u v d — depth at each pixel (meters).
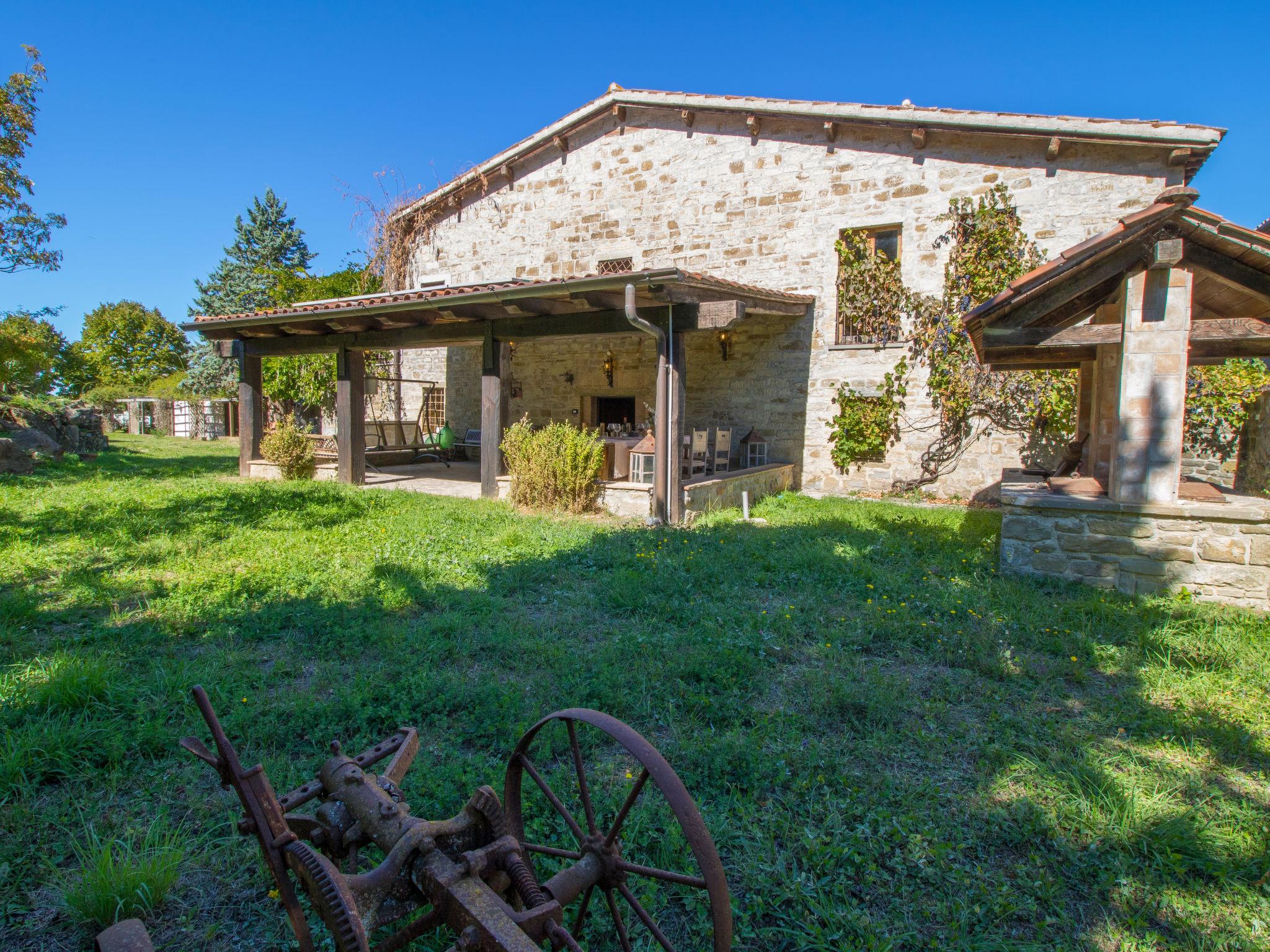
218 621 4.57
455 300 8.37
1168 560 5.49
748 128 11.83
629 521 8.27
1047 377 10.08
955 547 7.01
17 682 3.54
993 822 2.63
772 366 11.93
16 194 15.06
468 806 1.88
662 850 2.45
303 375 17.67
